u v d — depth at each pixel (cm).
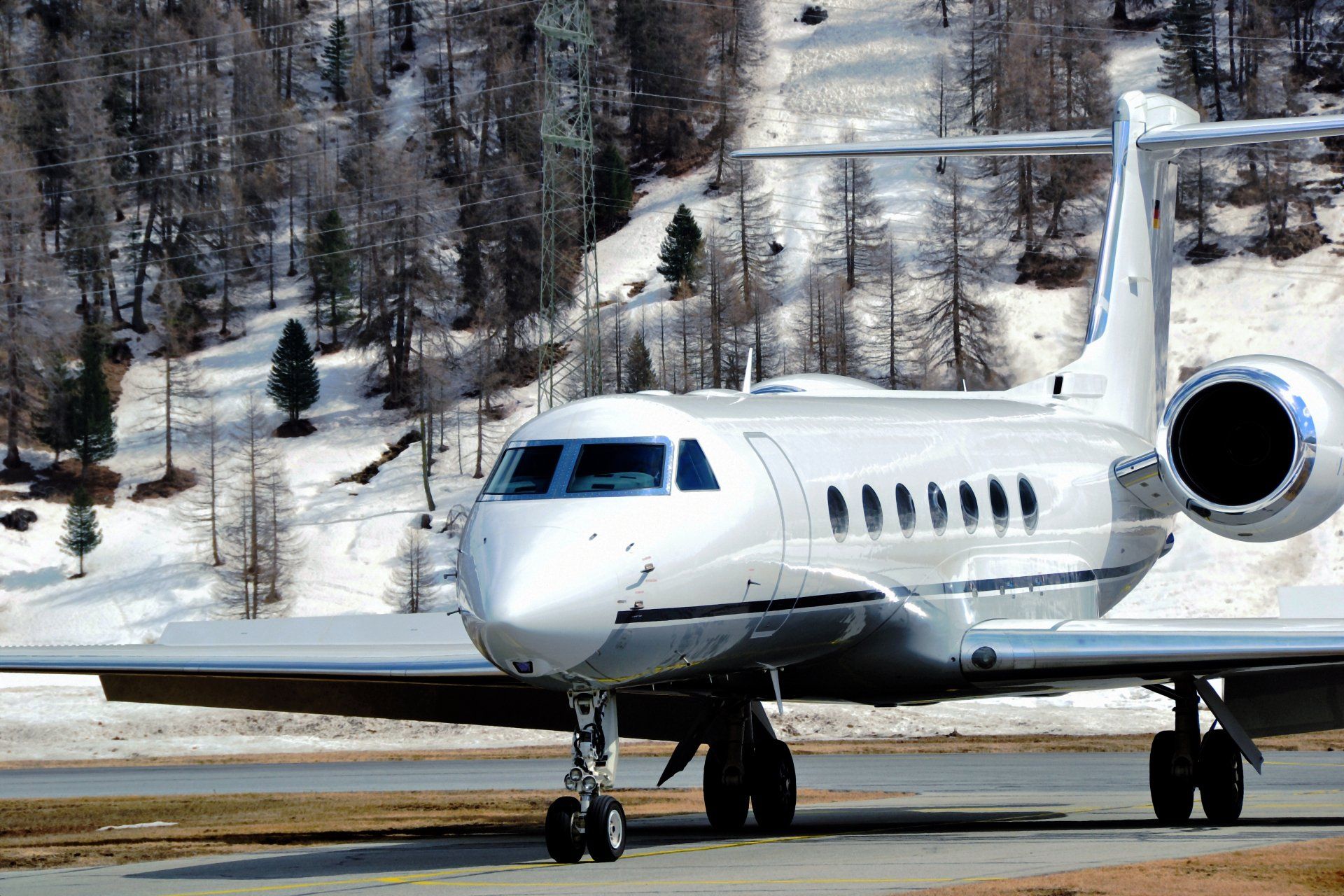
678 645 4553
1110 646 5338
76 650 5522
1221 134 7319
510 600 4184
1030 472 6488
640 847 4988
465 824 6419
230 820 6869
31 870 5006
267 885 4181
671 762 5528
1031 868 3922
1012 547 6212
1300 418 5575
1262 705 5828
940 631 5709
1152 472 6894
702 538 4588
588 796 4494
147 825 6694
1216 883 3528
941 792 7956
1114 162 7806
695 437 4822
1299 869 3750
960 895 3366
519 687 5844
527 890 3719
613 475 4641
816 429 5450
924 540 5641
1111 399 7612
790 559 4925
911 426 6028
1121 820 5966
